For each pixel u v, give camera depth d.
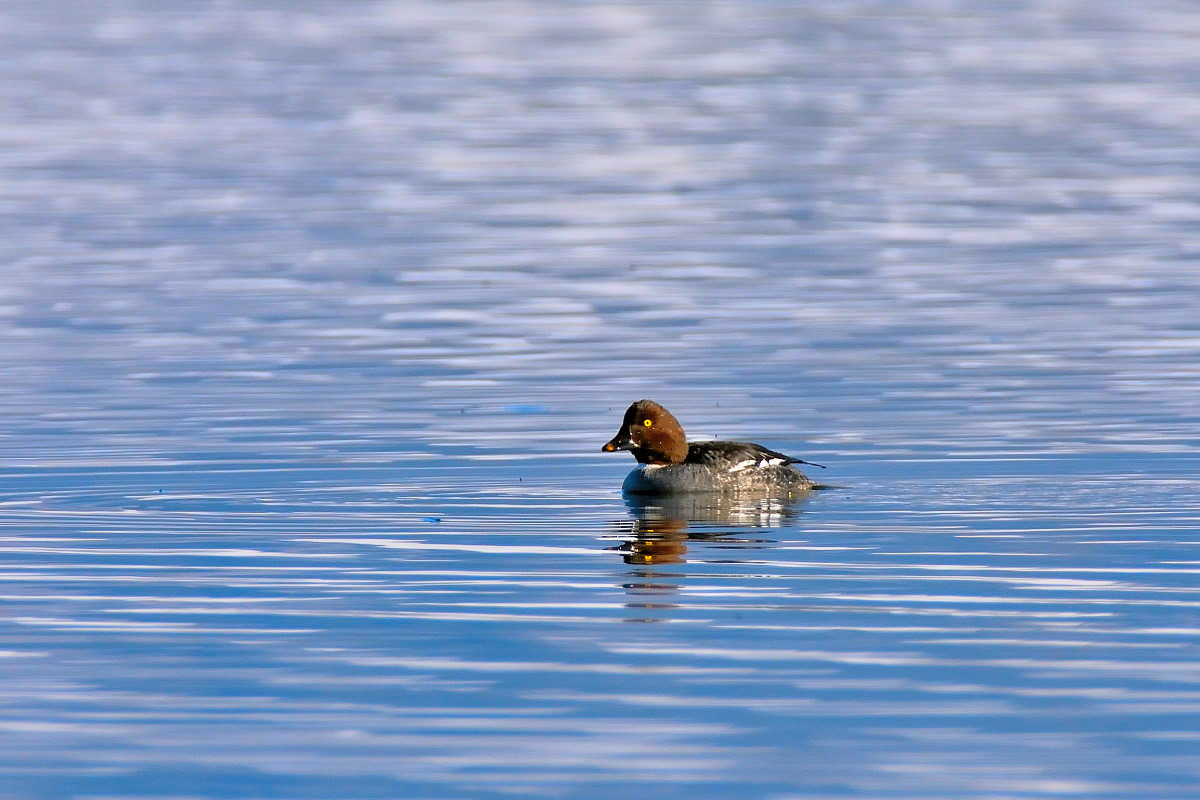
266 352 22.95
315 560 13.60
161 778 9.08
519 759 9.27
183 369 21.94
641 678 10.51
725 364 22.05
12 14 70.94
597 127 45.75
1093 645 11.08
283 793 8.88
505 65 57.31
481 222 33.38
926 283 27.36
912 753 9.29
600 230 32.47
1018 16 67.81
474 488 16.42
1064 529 14.38
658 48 60.88
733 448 16.38
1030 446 17.69
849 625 11.59
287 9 72.25
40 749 9.46
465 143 43.31
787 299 26.23
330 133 44.91
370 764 9.22
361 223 33.25
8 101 50.12
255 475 16.86
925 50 59.56
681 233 32.09
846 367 21.73
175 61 58.66
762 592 12.50
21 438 18.45
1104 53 58.06
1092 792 8.79
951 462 17.11
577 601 12.29
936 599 12.26
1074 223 32.69
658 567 13.30
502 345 23.34
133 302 26.28
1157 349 22.53
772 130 45.00
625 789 8.86
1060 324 24.22
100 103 50.03
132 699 10.22
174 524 14.91
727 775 9.03
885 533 14.38
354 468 17.17
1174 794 8.76
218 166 40.09
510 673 10.63
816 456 17.52
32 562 13.59
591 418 19.38
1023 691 10.20
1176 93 49.81
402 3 73.44
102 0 75.50
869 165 39.84
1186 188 36.31
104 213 34.19
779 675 10.54
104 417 19.44
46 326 24.61
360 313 25.52
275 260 29.66
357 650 11.13
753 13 69.75
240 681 10.53
